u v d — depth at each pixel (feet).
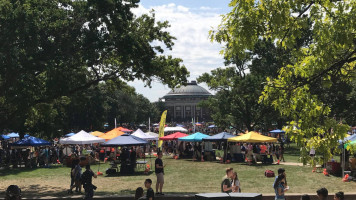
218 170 96.58
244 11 24.91
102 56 72.64
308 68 25.95
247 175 85.40
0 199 52.80
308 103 25.79
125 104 395.75
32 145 113.19
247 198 24.82
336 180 75.36
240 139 109.81
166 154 154.10
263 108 176.76
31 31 59.36
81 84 75.20
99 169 104.32
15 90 61.41
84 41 64.75
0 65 57.26
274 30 25.08
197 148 129.49
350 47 25.91
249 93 177.99
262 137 109.60
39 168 111.75
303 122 25.66
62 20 64.64
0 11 59.31
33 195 62.69
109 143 94.43
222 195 25.26
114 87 98.32
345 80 27.45
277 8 24.26
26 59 60.13
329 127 24.93
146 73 75.82
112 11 67.21
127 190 67.00
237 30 24.84
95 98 288.51
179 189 67.15
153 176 87.92
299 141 25.49
